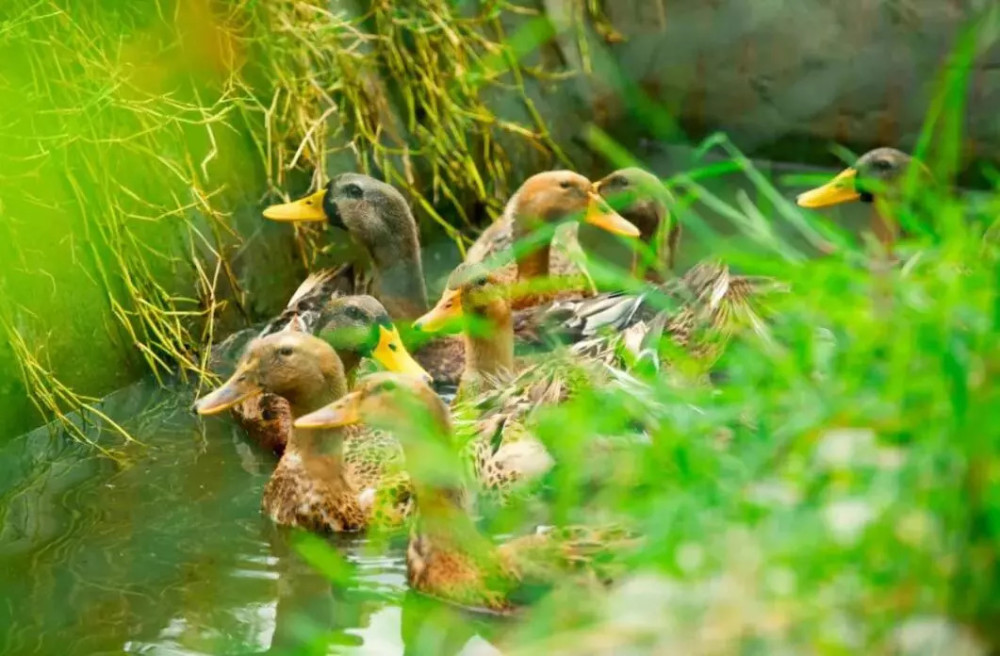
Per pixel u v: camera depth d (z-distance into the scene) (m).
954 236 8.30
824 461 7.49
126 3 14.77
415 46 17.19
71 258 13.76
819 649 6.80
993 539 6.66
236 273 15.43
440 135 17.03
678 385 11.34
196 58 15.30
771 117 19.39
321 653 9.68
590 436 9.80
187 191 15.00
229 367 14.55
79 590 10.55
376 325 13.28
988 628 6.69
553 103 18.95
